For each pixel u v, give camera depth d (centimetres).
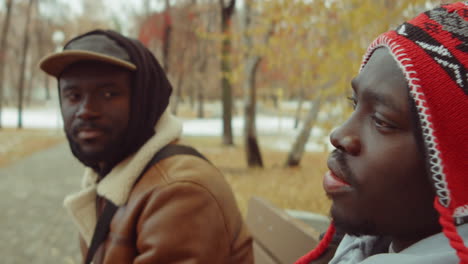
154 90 143
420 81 49
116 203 133
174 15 2270
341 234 95
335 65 464
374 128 54
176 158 134
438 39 51
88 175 157
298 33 510
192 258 121
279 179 754
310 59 488
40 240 498
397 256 53
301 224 163
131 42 141
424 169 51
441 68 49
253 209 216
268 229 190
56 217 598
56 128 2450
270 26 592
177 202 123
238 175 833
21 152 1393
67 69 136
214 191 131
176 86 3566
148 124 139
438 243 52
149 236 122
